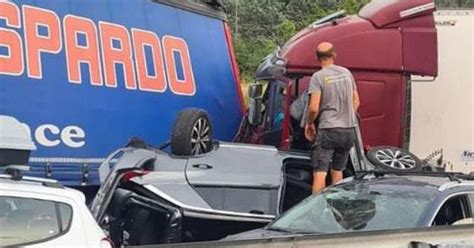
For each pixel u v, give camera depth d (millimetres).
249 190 8750
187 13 10867
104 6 9242
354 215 7152
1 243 5438
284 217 7531
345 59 12023
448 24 13883
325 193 7695
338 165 9211
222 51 11680
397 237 4559
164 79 10102
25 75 8133
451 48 13844
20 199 5598
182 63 10531
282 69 11875
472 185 7383
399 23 12219
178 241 8062
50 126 8367
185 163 8867
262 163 9164
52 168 8367
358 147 9703
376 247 4445
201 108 10930
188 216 8195
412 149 13859
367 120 12078
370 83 12086
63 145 8516
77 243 5688
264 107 12312
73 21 8781
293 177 9445
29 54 8211
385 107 12117
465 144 13734
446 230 4898
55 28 8555
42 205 5672
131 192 8117
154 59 9953
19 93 8047
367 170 9055
